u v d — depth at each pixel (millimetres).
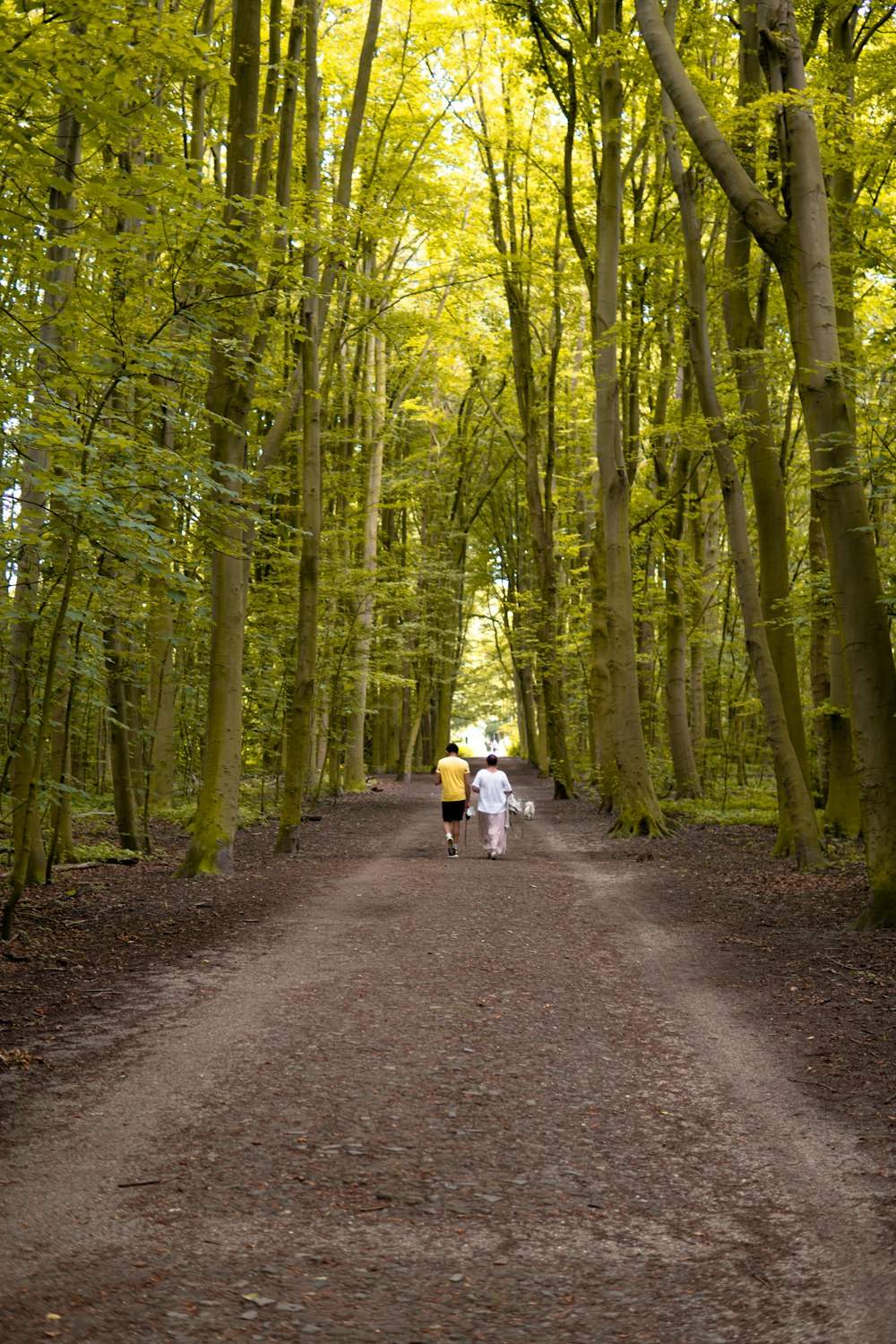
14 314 7379
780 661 15000
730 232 14609
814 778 20500
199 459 8320
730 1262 3578
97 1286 3314
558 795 27703
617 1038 6273
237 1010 6754
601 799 23656
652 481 29453
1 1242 3615
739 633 29625
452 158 21562
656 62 9844
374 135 20797
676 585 22859
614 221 18094
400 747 44281
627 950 8844
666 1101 5203
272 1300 3250
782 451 19781
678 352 19172
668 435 18953
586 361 20172
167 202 7152
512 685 59969
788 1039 6223
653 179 20875
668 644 23422
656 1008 6988
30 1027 6289
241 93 11820
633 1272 3490
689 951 8805
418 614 35719
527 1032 6348
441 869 13906
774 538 14703
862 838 15062
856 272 13109
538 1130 4781
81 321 7730
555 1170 4336
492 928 9648
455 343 30422
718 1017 6762
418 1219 3854
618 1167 4383
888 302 15820
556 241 25109
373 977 7695
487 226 26109
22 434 7176
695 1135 4754
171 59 5934
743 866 13773
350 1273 3438
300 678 15297
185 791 21641
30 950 8281
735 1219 3908
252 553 12539
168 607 12961
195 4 15328
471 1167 4348
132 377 7750
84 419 7758
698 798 22812
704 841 16797
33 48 5562
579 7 19219
